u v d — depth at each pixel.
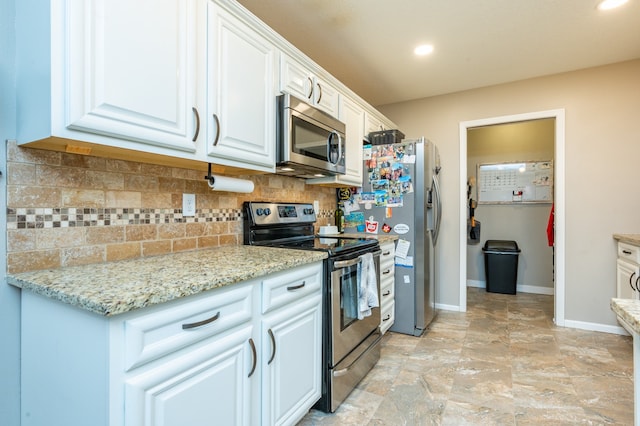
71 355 0.90
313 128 2.07
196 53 1.33
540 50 2.62
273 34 1.75
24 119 1.05
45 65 0.95
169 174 1.60
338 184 2.77
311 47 2.57
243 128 1.57
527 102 3.19
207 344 1.05
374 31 2.34
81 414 0.87
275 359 1.35
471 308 3.60
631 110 2.81
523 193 4.41
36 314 1.02
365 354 2.07
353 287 1.94
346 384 1.83
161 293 0.88
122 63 1.06
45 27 0.95
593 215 2.93
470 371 2.15
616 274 2.84
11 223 1.08
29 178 1.12
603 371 2.14
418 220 2.77
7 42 1.08
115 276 1.06
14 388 1.08
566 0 1.99
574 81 3.00
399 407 1.75
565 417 1.66
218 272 1.14
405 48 2.59
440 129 3.59
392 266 2.78
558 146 3.06
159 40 1.18
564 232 3.03
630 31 2.34
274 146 1.81
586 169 2.96
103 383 0.80
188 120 1.30
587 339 2.70
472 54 2.69
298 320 1.51
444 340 2.69
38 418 1.03
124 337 0.82
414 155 2.79
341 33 2.37
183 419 0.95
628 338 2.72
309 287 1.60
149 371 0.87
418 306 2.77
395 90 3.46
